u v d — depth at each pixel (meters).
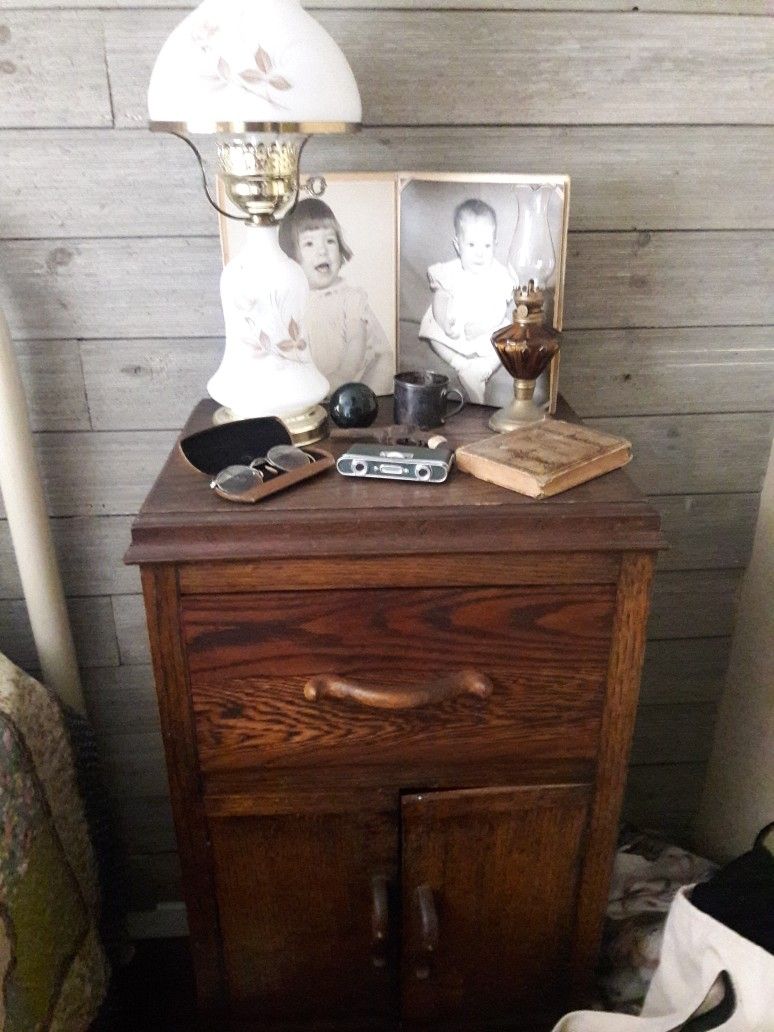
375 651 0.76
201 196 1.00
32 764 0.91
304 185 0.91
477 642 0.77
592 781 0.85
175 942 1.34
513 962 0.95
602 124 0.99
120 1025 1.18
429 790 0.84
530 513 0.72
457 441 0.87
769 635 1.17
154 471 1.13
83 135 0.96
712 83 0.98
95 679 1.23
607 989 1.10
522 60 0.96
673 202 1.04
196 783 0.82
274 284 0.82
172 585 0.73
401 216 0.94
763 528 1.19
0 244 1.00
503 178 0.89
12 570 1.16
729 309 1.10
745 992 0.81
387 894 0.87
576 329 1.09
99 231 1.01
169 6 0.92
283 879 0.88
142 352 1.07
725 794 1.30
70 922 0.97
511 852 0.88
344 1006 0.97
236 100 0.69
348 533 0.71
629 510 0.73
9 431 1.00
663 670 1.30
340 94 0.74
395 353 0.99
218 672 0.77
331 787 0.83
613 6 0.94
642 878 1.20
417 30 0.94
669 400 1.14
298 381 0.85
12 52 0.92
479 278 0.93
